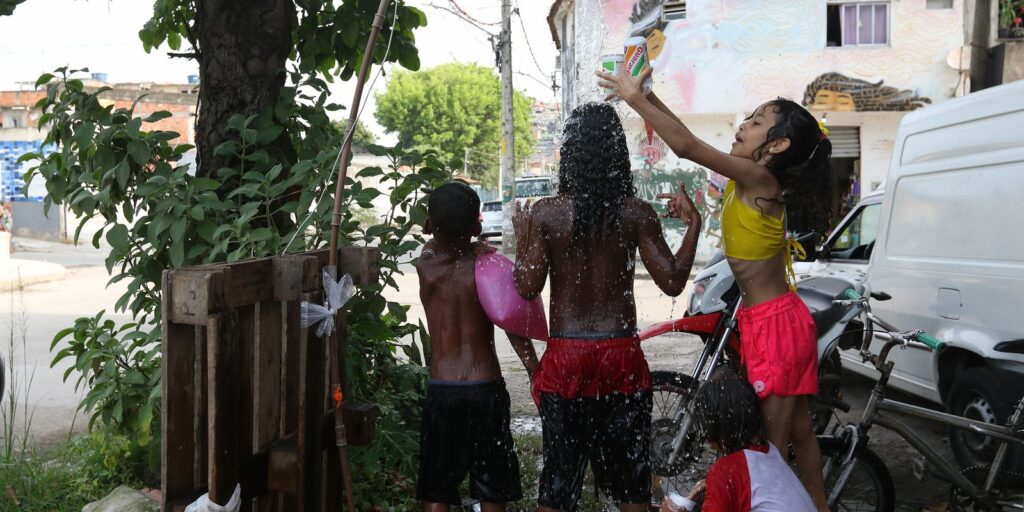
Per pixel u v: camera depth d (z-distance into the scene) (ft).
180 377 7.56
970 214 15.05
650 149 54.39
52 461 13.93
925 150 16.58
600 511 12.41
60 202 13.34
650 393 9.35
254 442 8.19
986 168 14.71
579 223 8.77
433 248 9.65
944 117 16.05
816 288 14.21
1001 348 12.01
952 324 15.39
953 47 52.44
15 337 28.25
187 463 7.71
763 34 53.26
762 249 8.91
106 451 12.91
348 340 12.51
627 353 8.97
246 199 13.28
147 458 12.71
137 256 12.46
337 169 12.49
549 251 9.00
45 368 23.27
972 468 11.85
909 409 11.26
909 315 16.72
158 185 11.81
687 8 53.42
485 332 9.56
